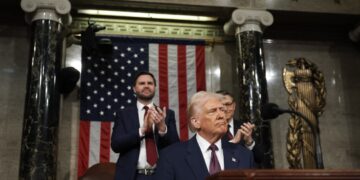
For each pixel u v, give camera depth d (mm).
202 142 3072
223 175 1940
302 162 8859
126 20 9016
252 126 3777
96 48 8312
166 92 8672
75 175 8016
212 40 9219
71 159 8086
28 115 7219
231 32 8891
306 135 8992
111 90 8484
